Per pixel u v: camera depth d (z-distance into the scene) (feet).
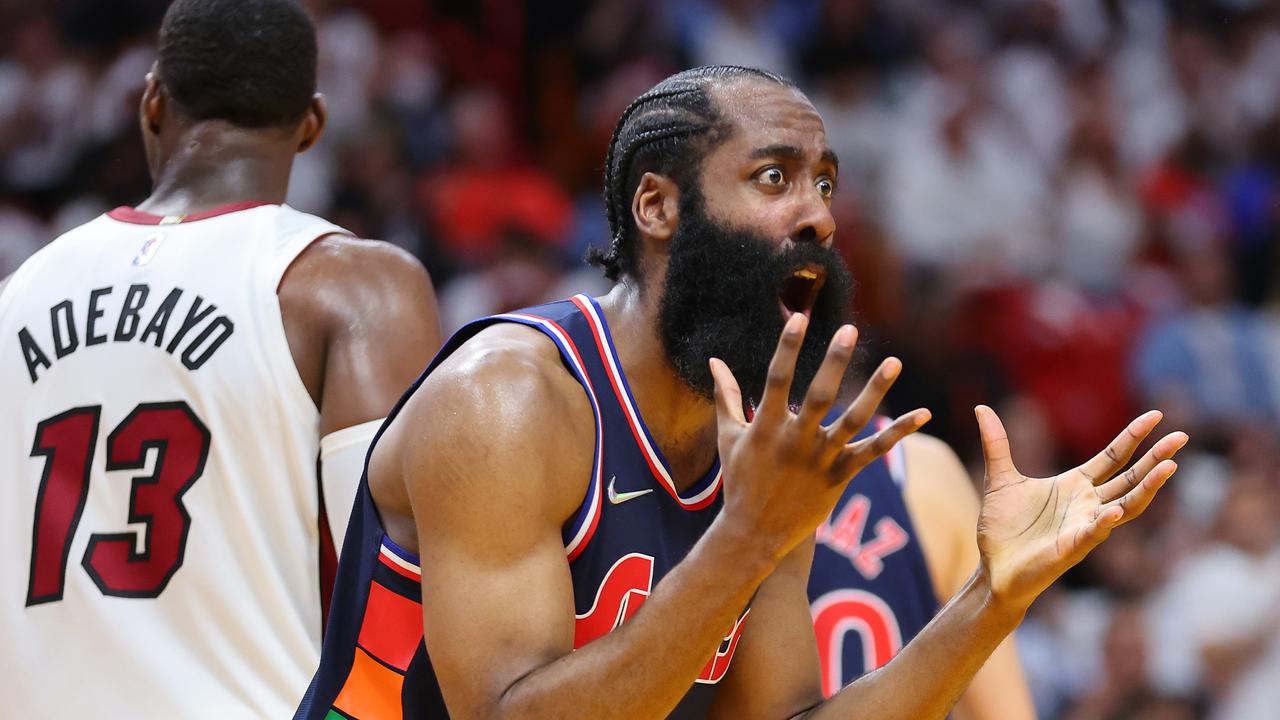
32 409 29.50
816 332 26.09
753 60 110.83
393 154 95.61
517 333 25.59
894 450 39.86
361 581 25.71
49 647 28.50
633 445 25.76
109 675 28.14
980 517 24.48
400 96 98.78
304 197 92.12
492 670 22.81
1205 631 71.36
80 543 28.68
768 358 25.52
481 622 23.02
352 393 28.78
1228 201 115.44
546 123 109.91
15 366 29.89
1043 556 23.38
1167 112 121.49
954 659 24.52
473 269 91.20
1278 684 70.03
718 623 22.03
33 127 93.35
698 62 110.63
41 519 28.94
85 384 29.30
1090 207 109.40
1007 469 24.63
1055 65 117.91
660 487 25.98
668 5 112.47
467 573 23.27
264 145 31.94
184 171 31.65
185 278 29.73
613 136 27.78
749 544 21.85
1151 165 116.47
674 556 25.96
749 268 25.45
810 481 21.61
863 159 108.37
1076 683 71.72
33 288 30.48
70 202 91.81
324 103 33.37
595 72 111.34
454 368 24.59
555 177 106.63
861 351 29.01
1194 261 106.83
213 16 31.65
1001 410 84.79
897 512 39.09
